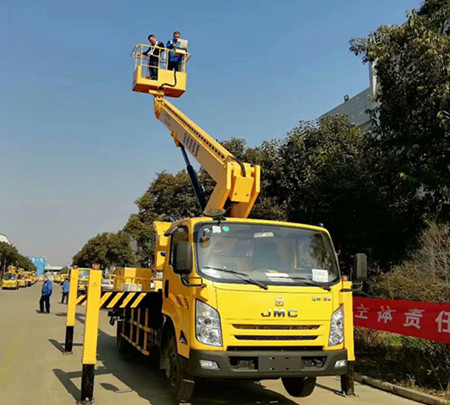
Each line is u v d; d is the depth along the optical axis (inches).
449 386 271.0
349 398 273.3
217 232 234.4
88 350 251.1
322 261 245.4
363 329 392.8
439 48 391.2
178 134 396.8
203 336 209.6
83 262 2736.2
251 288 217.6
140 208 951.6
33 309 911.7
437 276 355.6
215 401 257.9
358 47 471.8
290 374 212.8
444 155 408.5
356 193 482.3
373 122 481.4
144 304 309.0
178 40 461.1
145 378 315.9
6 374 319.9
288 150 606.2
